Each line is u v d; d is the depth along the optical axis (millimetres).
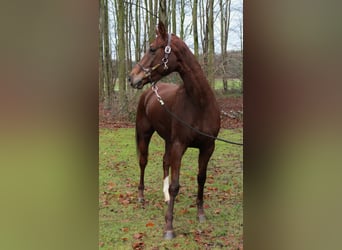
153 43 2369
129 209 2941
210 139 2514
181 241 2482
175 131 2486
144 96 3156
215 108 2473
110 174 3482
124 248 2377
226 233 2535
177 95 2535
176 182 2496
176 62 2357
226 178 3260
